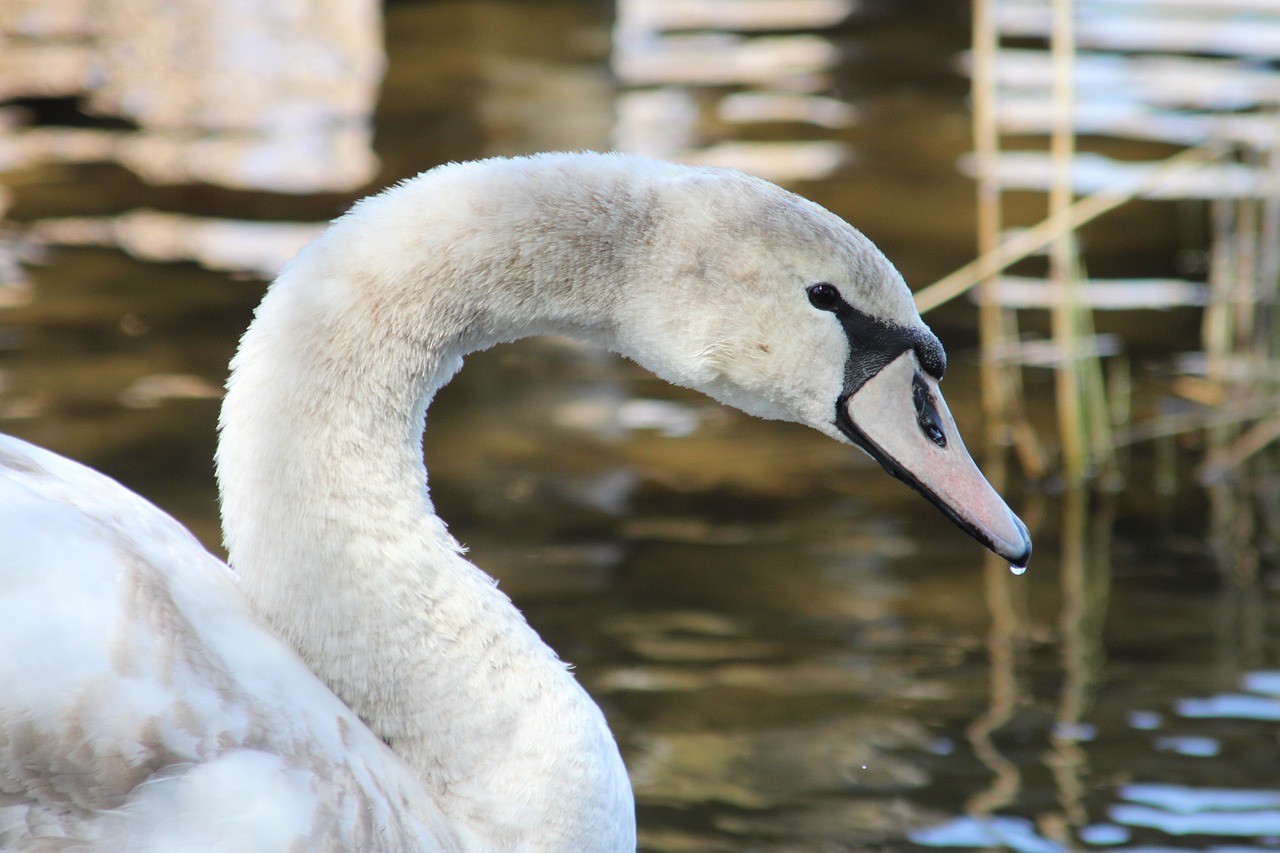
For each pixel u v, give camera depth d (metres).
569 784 5.88
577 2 20.77
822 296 6.01
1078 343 11.48
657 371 6.17
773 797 7.73
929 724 8.36
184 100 17.47
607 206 5.88
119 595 5.21
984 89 11.41
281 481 5.68
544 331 6.10
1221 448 11.42
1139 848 7.32
